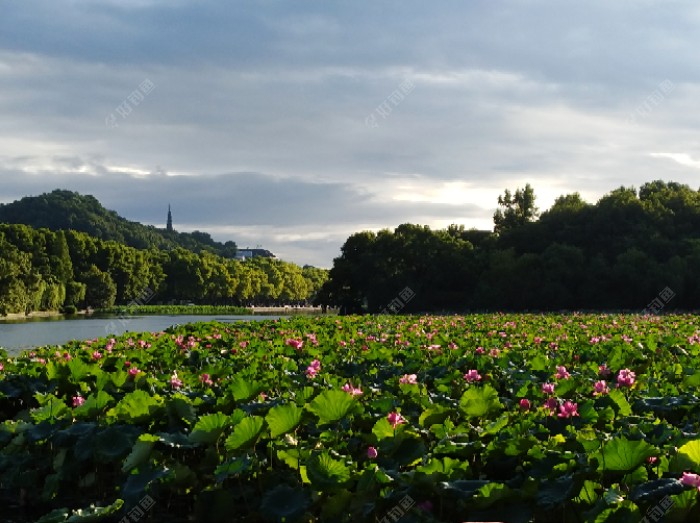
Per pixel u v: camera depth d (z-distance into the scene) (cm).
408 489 642
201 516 716
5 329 7656
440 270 9475
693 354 1684
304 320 3606
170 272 18912
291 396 1015
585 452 700
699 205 9775
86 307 14388
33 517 862
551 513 625
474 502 611
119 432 855
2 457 927
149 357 1589
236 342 2072
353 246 10269
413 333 2455
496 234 10944
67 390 1241
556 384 1091
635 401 1012
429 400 1007
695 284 8025
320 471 676
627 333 2441
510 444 718
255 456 768
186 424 905
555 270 8494
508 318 3950
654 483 587
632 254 8238
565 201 11862
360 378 1354
